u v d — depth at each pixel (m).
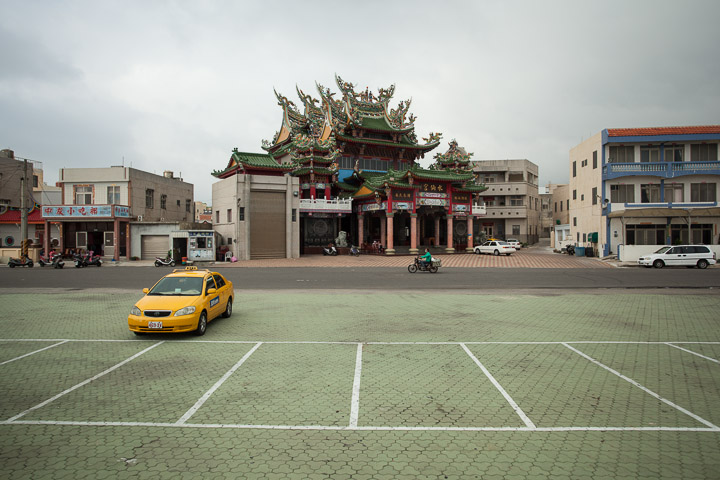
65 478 4.70
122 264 38.16
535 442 5.56
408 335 11.30
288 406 6.69
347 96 51.94
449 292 20.05
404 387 7.51
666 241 40.06
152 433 5.79
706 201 40.62
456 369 8.48
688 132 40.16
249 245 40.19
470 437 5.69
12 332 11.81
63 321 13.32
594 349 9.99
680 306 15.93
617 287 22.05
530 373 8.26
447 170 51.91
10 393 7.23
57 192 55.66
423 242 57.09
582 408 6.63
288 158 53.28
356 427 5.97
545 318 13.61
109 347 10.20
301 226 48.44
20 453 5.25
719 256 36.00
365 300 17.45
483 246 49.44
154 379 7.93
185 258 37.16
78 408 6.61
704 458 5.17
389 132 54.97
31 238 44.78
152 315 10.80
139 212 46.16
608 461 5.09
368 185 48.75
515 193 71.94
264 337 11.13
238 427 5.97
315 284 23.28
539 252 55.09
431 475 4.77
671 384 7.70
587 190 45.72
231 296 14.21
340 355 9.45
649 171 40.62
